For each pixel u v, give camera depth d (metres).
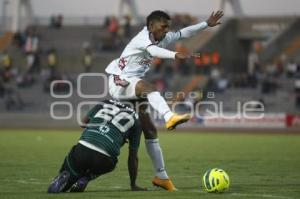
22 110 117.81
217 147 67.12
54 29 143.75
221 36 132.25
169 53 29.67
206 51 129.62
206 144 72.06
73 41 139.88
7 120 115.31
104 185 34.88
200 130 102.50
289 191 31.50
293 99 109.31
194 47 129.88
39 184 34.97
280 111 108.62
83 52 135.00
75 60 134.25
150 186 34.47
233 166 46.34
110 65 32.41
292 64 117.06
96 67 128.75
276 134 93.75
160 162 32.22
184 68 122.06
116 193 30.52
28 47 132.25
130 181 33.88
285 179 37.53
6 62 127.12
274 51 128.50
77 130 100.62
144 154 58.09
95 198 28.56
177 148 65.69
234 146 68.62
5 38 143.00
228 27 133.50
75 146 30.67
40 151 60.38
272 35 132.38
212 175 30.59
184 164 48.22
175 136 88.88
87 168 30.70
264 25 133.25
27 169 43.66
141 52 31.08
